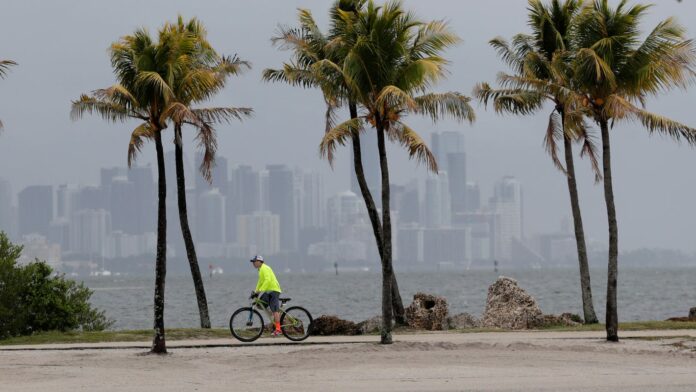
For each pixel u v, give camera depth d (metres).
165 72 70.62
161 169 69.50
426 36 73.81
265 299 77.56
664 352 66.12
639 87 74.81
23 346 77.88
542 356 63.94
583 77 75.00
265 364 61.12
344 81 74.31
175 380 54.19
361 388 49.75
